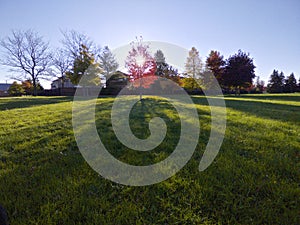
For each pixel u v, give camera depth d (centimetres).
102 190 201
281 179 218
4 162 266
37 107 875
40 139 366
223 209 173
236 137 376
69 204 175
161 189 205
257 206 175
